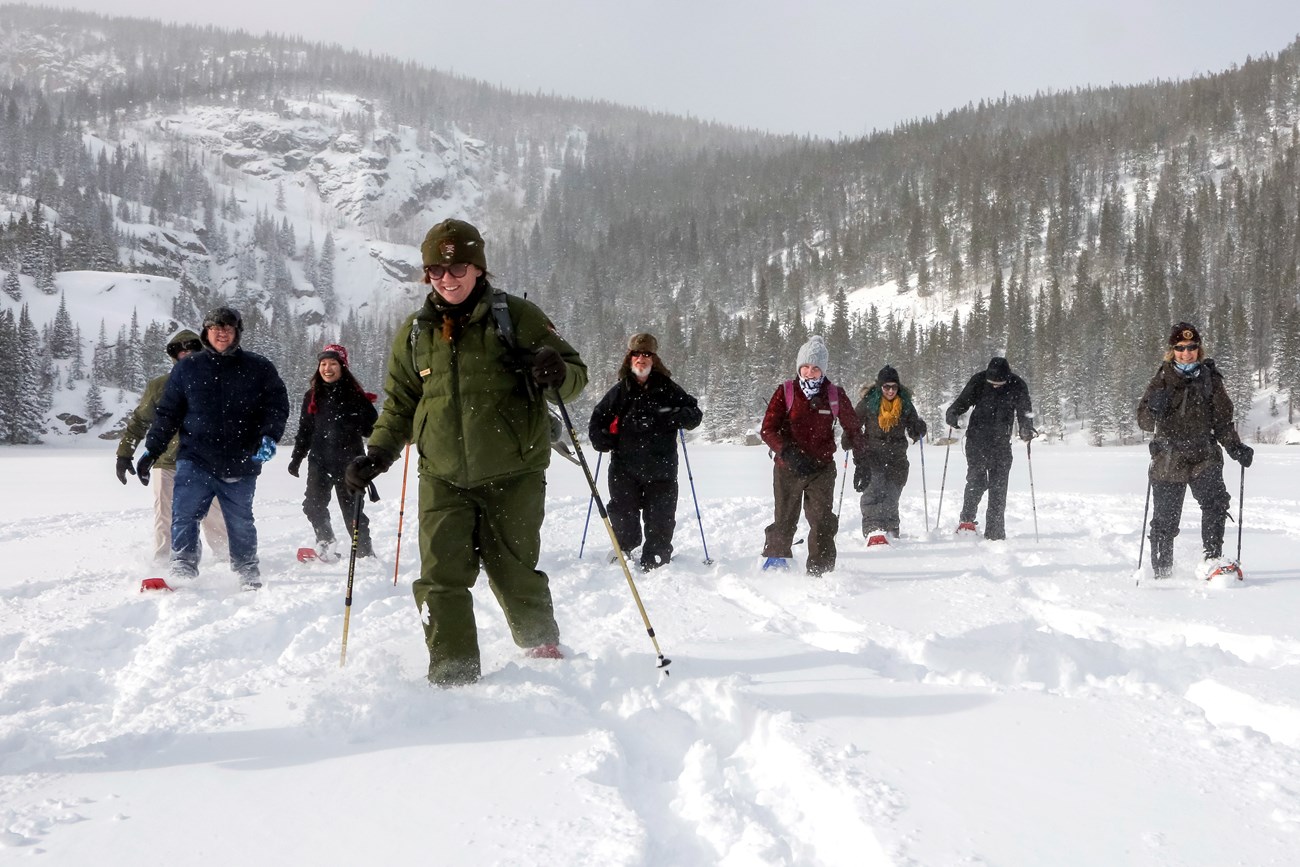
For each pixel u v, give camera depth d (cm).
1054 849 207
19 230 13412
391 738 291
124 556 754
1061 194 14838
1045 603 530
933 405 9444
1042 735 288
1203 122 17025
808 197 19188
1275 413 8706
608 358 12688
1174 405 612
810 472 639
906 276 14788
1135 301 10981
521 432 362
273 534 884
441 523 357
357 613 512
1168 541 618
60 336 10888
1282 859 203
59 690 376
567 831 219
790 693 333
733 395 9012
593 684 349
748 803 246
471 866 203
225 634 453
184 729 302
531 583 378
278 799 243
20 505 1291
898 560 714
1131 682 371
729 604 526
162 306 13938
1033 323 11081
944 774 253
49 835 222
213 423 598
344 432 702
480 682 349
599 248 18788
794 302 15112
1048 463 2500
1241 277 11856
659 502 675
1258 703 318
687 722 313
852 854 213
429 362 361
